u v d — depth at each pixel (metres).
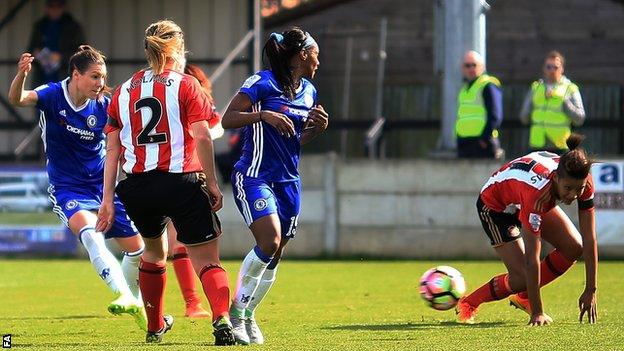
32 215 49.75
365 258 48.31
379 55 72.56
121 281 24.41
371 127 68.56
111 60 62.75
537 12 73.94
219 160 56.25
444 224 47.91
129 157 21.53
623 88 73.12
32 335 24.83
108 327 26.55
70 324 27.23
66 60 57.31
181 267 29.11
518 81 73.69
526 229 24.61
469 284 36.84
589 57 73.44
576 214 46.38
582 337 22.41
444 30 51.50
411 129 71.06
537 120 48.00
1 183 49.88
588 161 23.36
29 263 47.09
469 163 47.53
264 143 22.28
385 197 48.28
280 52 22.34
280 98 22.38
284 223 22.81
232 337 21.50
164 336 24.47
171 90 21.25
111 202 21.77
